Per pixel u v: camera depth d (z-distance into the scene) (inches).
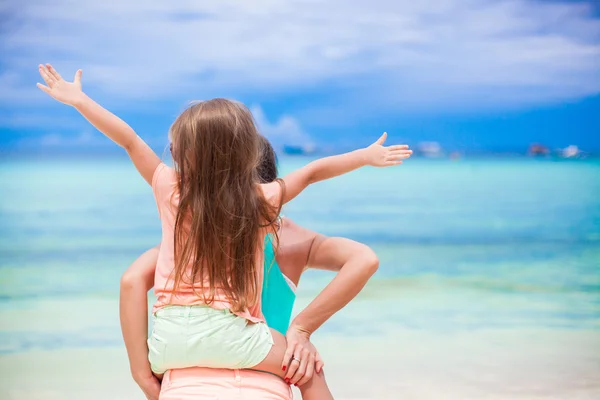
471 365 151.0
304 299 217.9
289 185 81.0
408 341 170.2
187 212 76.3
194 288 74.4
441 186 573.0
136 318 78.1
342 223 404.8
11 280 251.0
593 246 324.8
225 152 77.0
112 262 289.9
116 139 79.2
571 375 143.4
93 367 151.6
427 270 271.7
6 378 142.9
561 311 202.1
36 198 490.6
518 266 277.3
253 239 76.7
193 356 73.1
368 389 135.0
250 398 73.2
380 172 672.4
